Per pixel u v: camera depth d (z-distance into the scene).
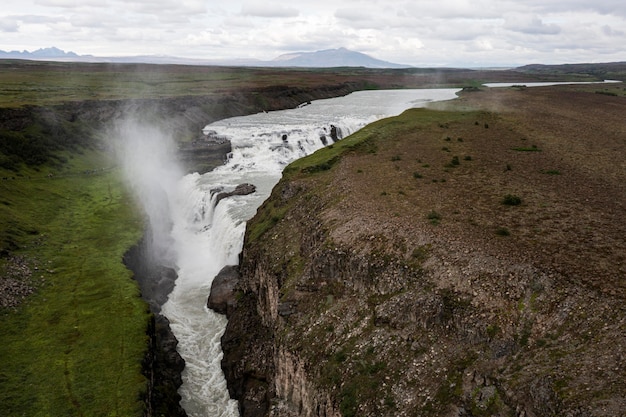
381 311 35.25
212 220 76.50
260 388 41.56
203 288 60.88
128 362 39.88
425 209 47.00
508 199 47.69
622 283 31.08
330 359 34.97
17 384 37.00
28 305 47.31
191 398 42.78
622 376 24.05
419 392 29.56
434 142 78.56
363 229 43.50
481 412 26.39
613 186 54.00
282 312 41.09
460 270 35.06
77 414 34.50
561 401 23.94
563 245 37.19
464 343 31.02
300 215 54.12
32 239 59.75
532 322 29.92
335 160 69.25
